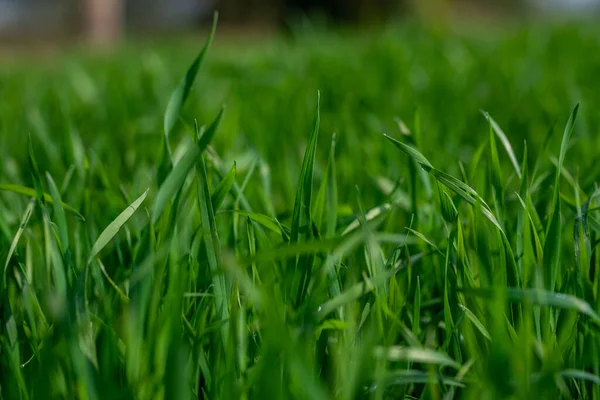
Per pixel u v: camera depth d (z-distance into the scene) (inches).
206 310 21.9
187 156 21.5
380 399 19.1
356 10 331.6
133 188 31.0
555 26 130.7
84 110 64.9
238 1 420.2
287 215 27.0
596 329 20.7
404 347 22.0
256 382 19.3
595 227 22.9
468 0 410.3
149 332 19.8
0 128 53.5
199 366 21.2
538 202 27.9
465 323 20.6
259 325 21.9
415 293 22.7
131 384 19.4
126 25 430.9
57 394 20.0
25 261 25.8
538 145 42.3
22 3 346.6
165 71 86.5
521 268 23.0
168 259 22.2
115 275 24.6
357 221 25.1
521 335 19.6
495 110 57.4
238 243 25.5
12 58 207.0
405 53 90.6
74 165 31.2
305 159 22.4
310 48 108.1
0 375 22.0
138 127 53.2
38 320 23.3
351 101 59.4
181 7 439.2
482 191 26.0
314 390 17.3
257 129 47.7
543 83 65.7
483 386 19.8
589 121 49.1
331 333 22.5
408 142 27.0
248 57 101.4
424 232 26.1
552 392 20.0
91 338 20.3
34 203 26.3
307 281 22.3
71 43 300.4
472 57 91.3
